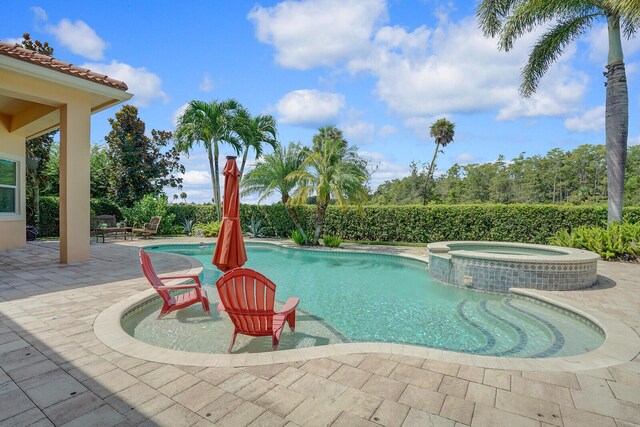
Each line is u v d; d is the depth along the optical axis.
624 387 2.81
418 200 42.09
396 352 3.42
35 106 8.88
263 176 15.45
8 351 3.37
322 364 3.16
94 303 4.96
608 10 11.02
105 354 3.32
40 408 2.43
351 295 7.14
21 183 10.58
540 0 11.36
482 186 52.66
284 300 6.77
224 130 17.92
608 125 11.13
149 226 16.70
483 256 7.35
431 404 2.53
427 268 9.77
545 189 51.28
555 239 11.56
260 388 2.74
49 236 15.42
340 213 16.66
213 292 6.74
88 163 8.11
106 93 7.90
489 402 2.56
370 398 2.61
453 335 4.95
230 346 4.03
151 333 4.51
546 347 4.44
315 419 2.34
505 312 5.96
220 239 5.53
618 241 9.49
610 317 4.81
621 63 10.88
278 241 15.85
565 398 2.63
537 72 13.04
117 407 2.46
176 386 2.76
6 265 7.73
